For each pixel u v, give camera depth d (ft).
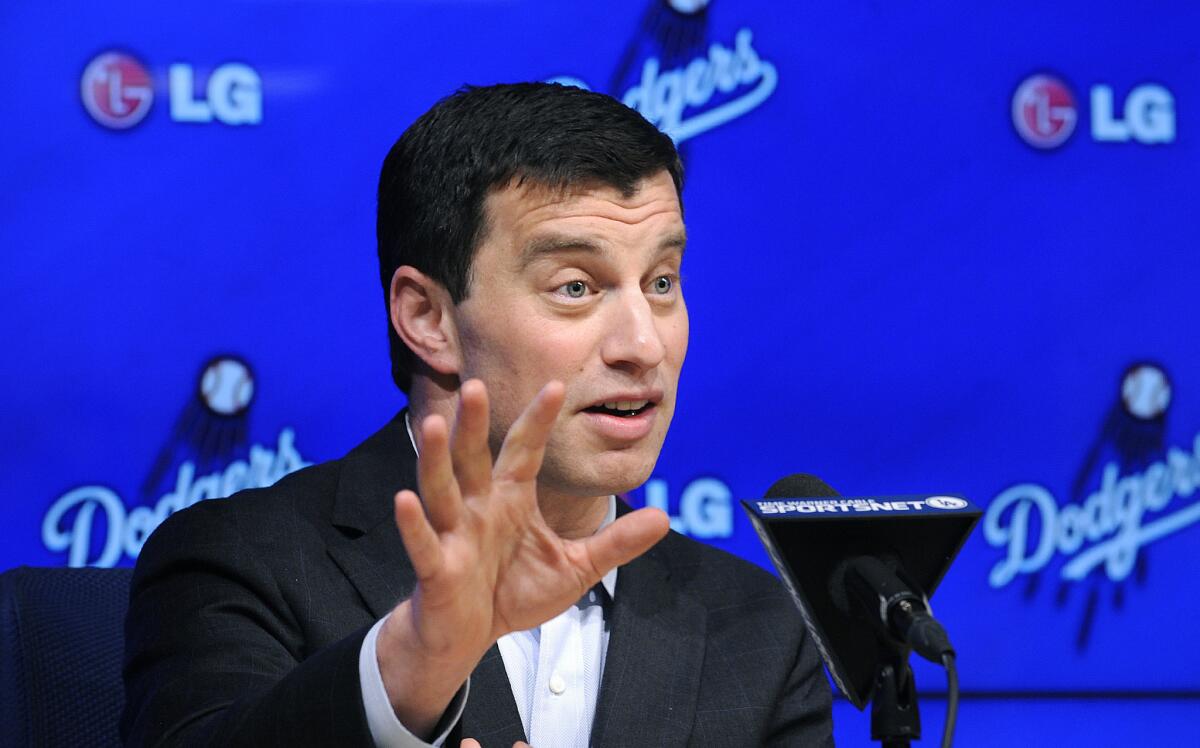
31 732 20.94
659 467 34.63
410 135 20.03
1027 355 35.63
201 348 33.40
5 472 32.58
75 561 32.76
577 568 14.01
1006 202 35.73
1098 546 35.55
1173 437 35.83
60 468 32.81
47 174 32.96
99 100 33.22
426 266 19.60
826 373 35.14
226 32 33.71
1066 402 35.65
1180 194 36.14
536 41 34.65
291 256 33.76
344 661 14.21
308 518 20.51
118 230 33.22
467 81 34.47
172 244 33.40
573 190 18.54
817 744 21.72
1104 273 35.86
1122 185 36.01
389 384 34.01
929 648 13.84
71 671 21.42
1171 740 35.45
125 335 33.17
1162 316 35.94
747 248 35.04
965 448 35.42
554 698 19.86
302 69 33.94
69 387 32.91
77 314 32.99
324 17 34.04
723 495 34.78
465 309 19.19
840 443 35.12
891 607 14.46
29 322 32.81
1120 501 35.65
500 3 34.55
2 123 32.81
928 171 35.55
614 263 18.61
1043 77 35.91
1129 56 36.14
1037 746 35.14
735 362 34.91
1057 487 35.55
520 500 13.92
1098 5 36.11
